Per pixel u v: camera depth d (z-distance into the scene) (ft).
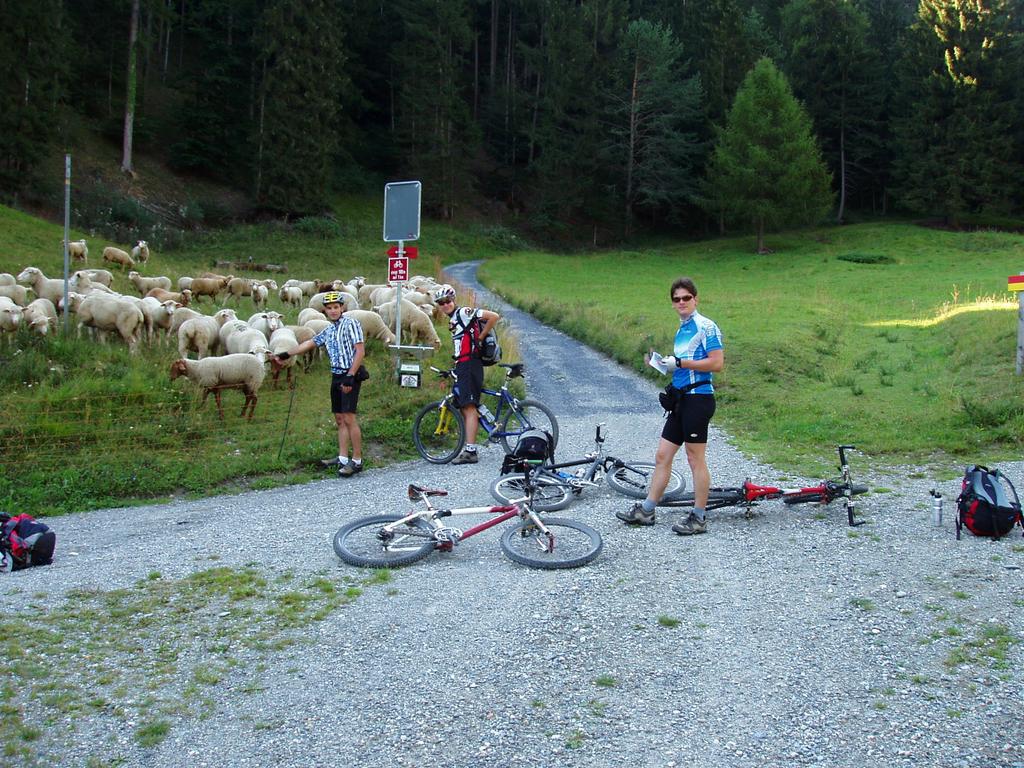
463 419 28.99
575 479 23.32
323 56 163.12
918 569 17.28
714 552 18.78
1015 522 19.19
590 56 194.39
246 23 178.19
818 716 11.85
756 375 44.21
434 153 190.49
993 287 91.25
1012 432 29.32
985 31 165.48
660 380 46.14
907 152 175.73
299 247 145.18
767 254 159.53
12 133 120.67
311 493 26.00
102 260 83.51
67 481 26.40
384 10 220.43
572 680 13.07
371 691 12.84
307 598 16.60
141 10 167.84
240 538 21.06
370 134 219.00
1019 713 11.66
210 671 13.50
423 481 26.66
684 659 13.69
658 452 20.45
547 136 195.93
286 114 159.22
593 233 207.10
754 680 12.94
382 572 18.11
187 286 65.21
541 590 16.76
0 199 116.26
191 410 32.60
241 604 16.37
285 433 30.58
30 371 35.09
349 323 27.73
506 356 46.75
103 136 160.25
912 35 181.27
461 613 15.72
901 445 29.22
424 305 56.08
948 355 47.96
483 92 235.81
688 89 187.93
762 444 30.78
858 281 108.68
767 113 159.74
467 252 170.81
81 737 11.59
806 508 22.07
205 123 165.68
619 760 10.92
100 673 13.42
